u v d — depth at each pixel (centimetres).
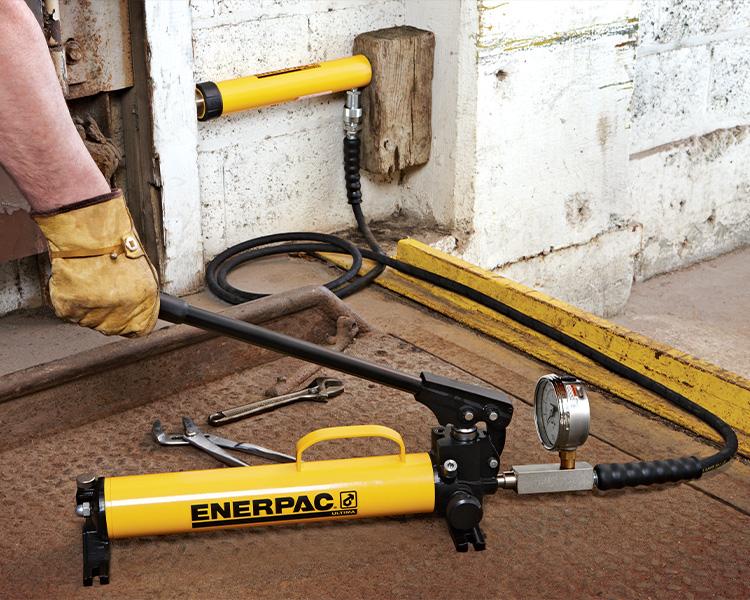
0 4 136
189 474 162
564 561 163
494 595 155
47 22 232
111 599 154
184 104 271
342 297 273
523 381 223
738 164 442
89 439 198
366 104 312
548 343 240
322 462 166
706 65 409
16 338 261
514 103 318
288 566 162
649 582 158
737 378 206
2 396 189
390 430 165
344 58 307
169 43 263
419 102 316
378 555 164
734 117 434
